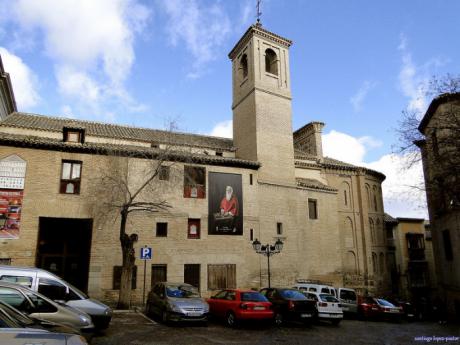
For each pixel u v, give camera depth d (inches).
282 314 612.7
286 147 1133.1
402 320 881.5
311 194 1149.1
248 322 600.4
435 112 799.1
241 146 1158.3
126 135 1040.2
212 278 895.1
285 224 1052.5
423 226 1640.0
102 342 414.9
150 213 859.4
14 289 343.6
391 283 1493.6
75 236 876.0
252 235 979.9
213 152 1130.7
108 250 804.6
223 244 925.2
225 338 479.8
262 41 1192.8
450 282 951.0
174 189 898.1
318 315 651.5
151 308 623.5
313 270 1082.1
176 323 571.2
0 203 746.2
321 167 1294.3
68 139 835.4
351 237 1300.4
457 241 889.5
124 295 685.9
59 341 206.2
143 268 829.8
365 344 486.3
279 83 1185.4
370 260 1286.9
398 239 1585.9
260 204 1023.0
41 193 777.6
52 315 348.2
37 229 761.0
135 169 864.9
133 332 486.9
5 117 960.9
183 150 877.2
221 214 940.0
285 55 1234.6
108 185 762.8
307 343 474.0
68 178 810.8
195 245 893.2
